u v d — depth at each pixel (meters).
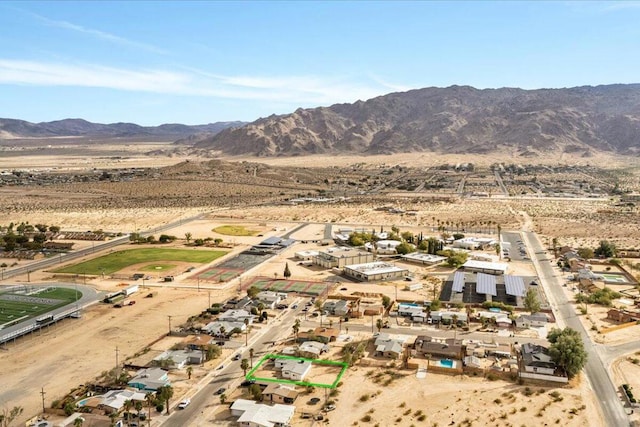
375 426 110.25
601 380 130.12
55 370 137.50
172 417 114.94
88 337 159.25
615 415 114.06
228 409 118.00
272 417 111.81
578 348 131.12
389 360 141.75
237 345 153.12
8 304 189.38
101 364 140.75
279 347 151.12
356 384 128.50
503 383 128.50
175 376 134.12
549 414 114.19
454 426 110.06
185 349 147.50
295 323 165.12
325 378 131.62
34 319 173.38
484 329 164.88
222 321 167.38
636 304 187.12
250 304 186.00
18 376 134.25
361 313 178.12
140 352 147.38
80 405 118.38
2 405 120.75
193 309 184.75
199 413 116.50
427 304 185.50
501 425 110.25
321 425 110.88
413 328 165.62
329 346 151.38
